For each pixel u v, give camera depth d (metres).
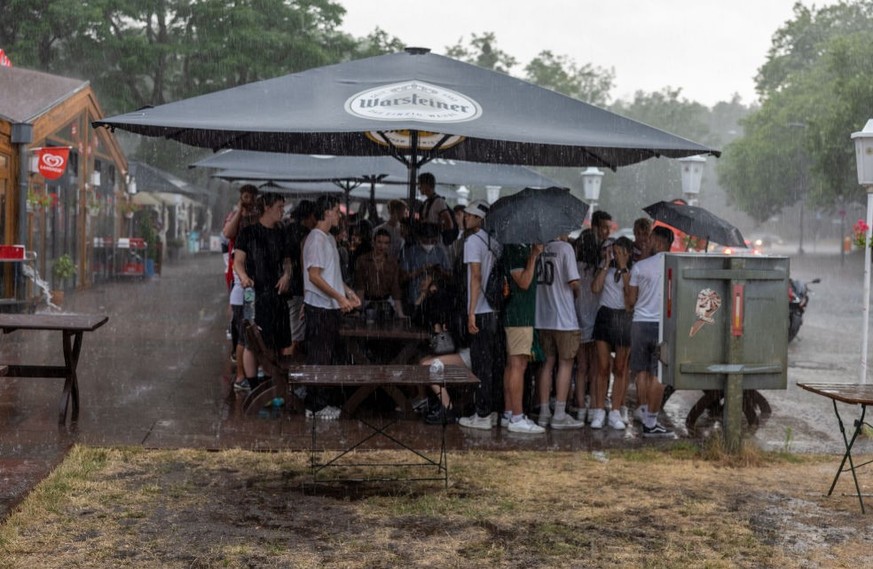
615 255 8.63
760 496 6.57
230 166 14.25
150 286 25.77
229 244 10.45
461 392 8.71
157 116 8.16
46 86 21.36
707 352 7.63
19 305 16.92
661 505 6.31
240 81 49.09
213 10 47.72
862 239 9.57
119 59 48.34
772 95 73.75
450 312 8.84
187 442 7.59
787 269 7.64
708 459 7.57
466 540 5.54
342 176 15.98
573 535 5.66
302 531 5.62
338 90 8.89
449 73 9.53
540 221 7.80
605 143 8.09
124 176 29.41
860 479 7.07
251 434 7.94
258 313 9.16
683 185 15.29
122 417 8.47
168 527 5.62
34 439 7.52
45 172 17.81
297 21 48.81
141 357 12.27
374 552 5.30
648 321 8.42
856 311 24.70
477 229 8.45
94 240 25.50
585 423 9.05
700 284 7.60
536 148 11.05
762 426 9.16
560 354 8.66
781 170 70.69
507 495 6.45
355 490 6.50
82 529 5.53
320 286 8.48
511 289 8.38
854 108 51.62
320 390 8.70
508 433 8.42
